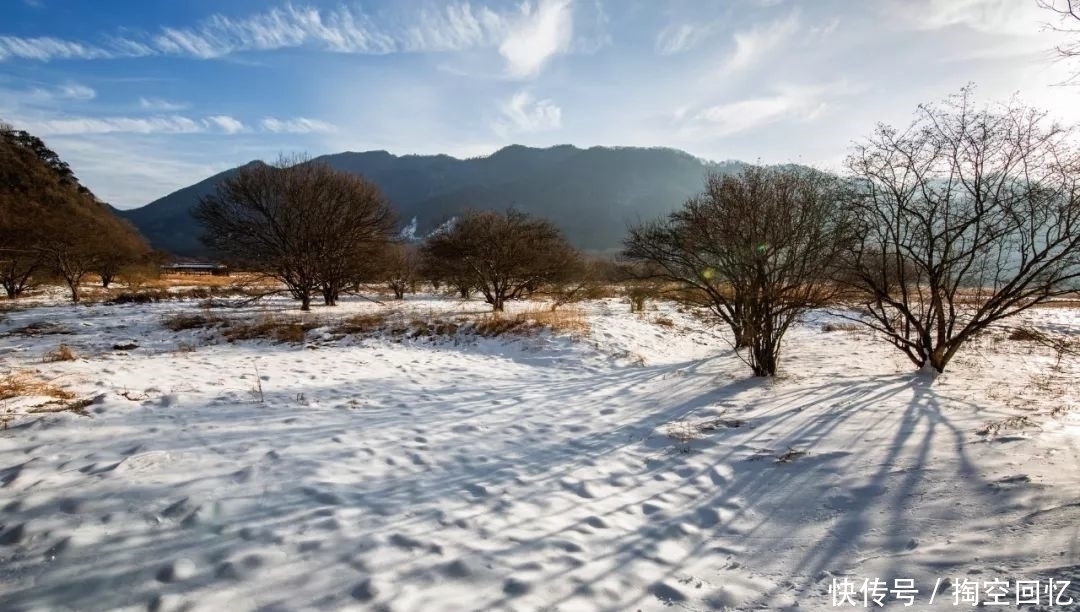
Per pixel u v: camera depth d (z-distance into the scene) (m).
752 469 4.67
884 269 7.91
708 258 9.12
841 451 4.70
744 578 3.02
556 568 3.15
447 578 3.02
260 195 21.06
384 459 5.00
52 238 23.23
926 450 4.40
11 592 2.76
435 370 9.88
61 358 9.93
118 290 28.88
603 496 4.29
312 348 12.21
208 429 5.60
